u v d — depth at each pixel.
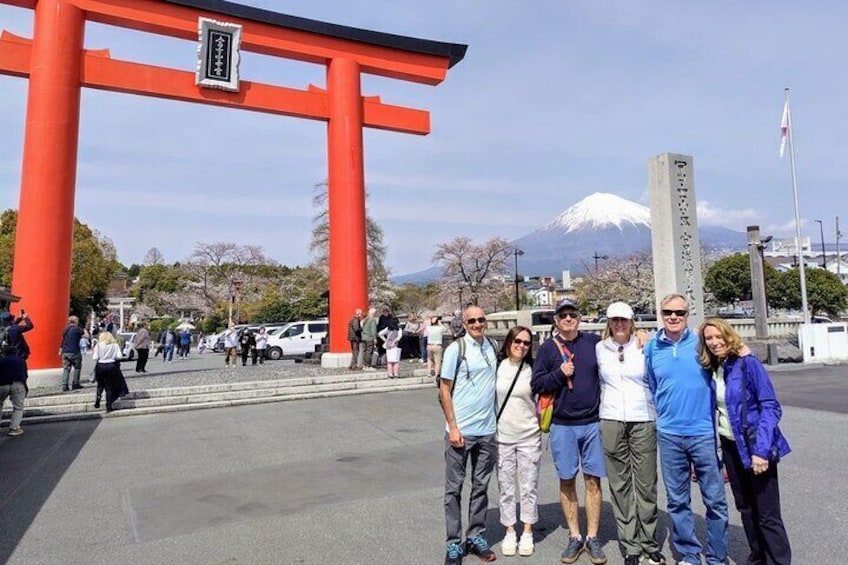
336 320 16.95
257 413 11.01
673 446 3.85
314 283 49.94
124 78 14.44
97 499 5.77
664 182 13.65
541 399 4.25
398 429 9.12
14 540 4.69
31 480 6.55
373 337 16.05
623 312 4.08
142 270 81.19
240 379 14.04
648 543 3.96
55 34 13.60
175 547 4.47
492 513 5.23
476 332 4.36
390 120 17.94
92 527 4.96
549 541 4.50
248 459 7.33
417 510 5.24
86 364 24.75
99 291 50.56
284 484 6.15
